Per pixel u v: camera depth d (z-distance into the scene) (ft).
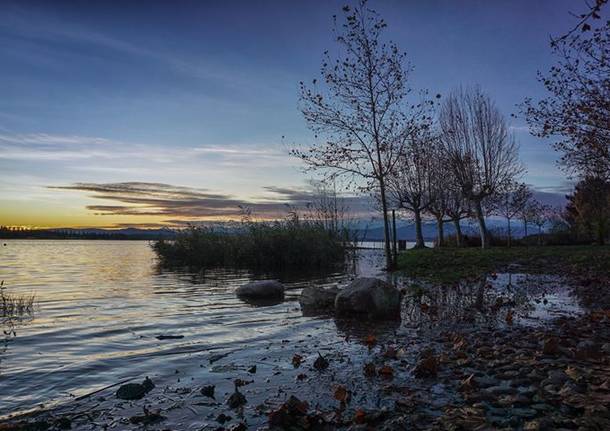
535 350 22.63
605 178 62.49
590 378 17.25
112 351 25.11
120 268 89.92
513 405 15.33
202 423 15.03
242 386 18.76
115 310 39.37
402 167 95.40
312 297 41.19
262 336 28.94
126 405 16.87
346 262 94.89
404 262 76.84
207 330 30.96
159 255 105.19
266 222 91.86
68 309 39.86
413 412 15.30
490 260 73.10
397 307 36.63
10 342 27.32
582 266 63.16
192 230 99.60
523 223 156.87
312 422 14.84
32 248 234.99
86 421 15.44
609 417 13.76
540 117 56.80
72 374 20.86
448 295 45.21
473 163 111.65
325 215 98.53
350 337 28.30
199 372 20.95
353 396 17.15
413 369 19.70
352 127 69.97
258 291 47.80
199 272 79.82
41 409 16.58
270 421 14.76
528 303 38.81
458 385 17.90
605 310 33.35
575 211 122.42
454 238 149.59
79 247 263.29
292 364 22.03
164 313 37.88
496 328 29.14
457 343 24.68
